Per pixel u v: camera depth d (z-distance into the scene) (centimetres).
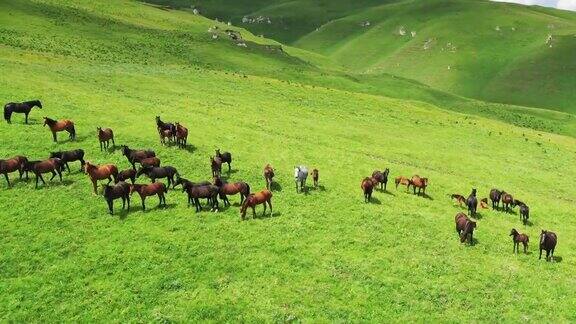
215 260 2625
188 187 3070
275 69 13625
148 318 2189
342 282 2520
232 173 3906
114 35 11550
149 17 15900
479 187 4778
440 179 4781
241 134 5050
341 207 3506
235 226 3002
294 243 2869
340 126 6581
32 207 2992
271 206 3206
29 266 2489
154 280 2436
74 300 2291
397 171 4753
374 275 2617
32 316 2183
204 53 12875
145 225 2916
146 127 4616
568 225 4034
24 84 5369
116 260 2575
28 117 4366
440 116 8725
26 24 9744
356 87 14188
